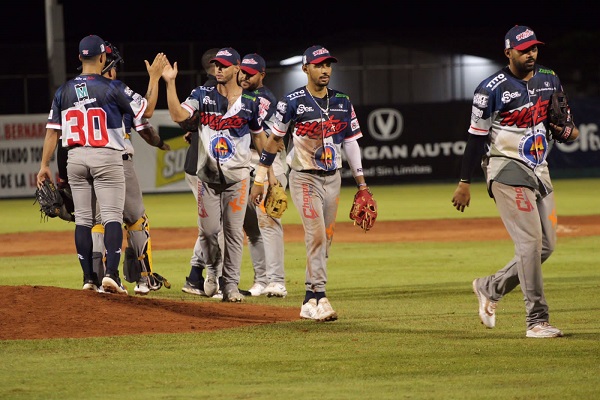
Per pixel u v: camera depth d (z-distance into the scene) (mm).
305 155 22078
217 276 26922
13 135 71688
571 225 49594
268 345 19562
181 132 74938
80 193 24516
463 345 19422
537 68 20078
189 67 92438
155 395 15422
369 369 17281
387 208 61781
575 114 85312
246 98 24984
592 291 27594
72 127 23984
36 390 15781
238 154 25219
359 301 26438
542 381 16156
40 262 37625
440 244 42625
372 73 96500
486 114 19766
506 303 25594
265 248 27625
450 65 96875
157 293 28484
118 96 23953
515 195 19750
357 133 23031
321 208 22281
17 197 72062
